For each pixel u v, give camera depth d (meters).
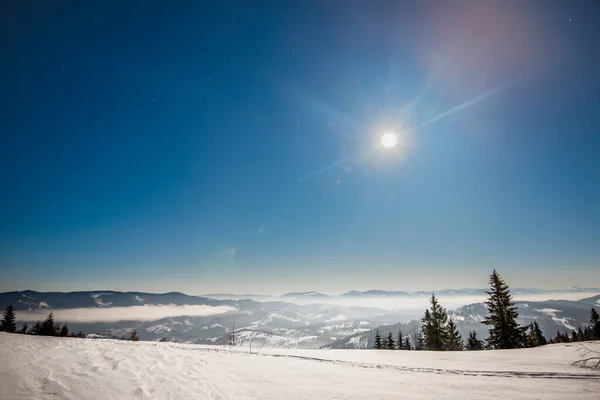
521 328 31.59
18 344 7.40
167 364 8.19
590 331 59.41
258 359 11.84
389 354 16.59
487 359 14.49
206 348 14.61
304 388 8.16
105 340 10.90
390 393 7.97
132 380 6.25
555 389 8.45
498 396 7.77
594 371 10.92
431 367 12.09
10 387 4.65
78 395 4.99
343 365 12.08
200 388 6.79
